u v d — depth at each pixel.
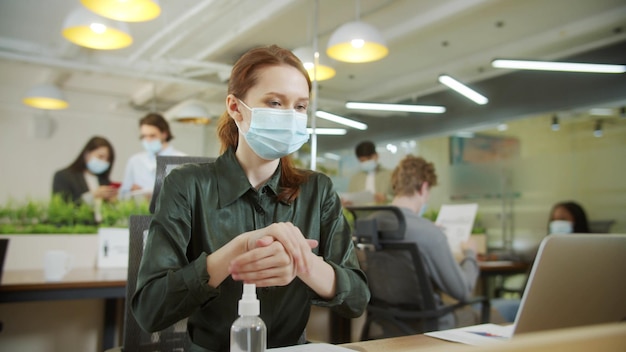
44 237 2.39
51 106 4.10
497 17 3.10
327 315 2.54
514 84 3.52
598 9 3.06
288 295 0.89
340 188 2.91
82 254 2.46
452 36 3.25
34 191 4.13
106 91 4.35
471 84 3.43
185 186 0.88
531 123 5.41
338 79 2.98
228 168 0.93
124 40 2.86
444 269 1.86
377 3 2.94
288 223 0.75
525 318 0.69
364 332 2.00
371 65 3.08
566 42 3.31
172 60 3.58
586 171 4.54
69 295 1.89
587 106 3.43
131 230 1.02
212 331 0.85
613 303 0.74
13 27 3.40
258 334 0.66
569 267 0.70
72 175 4.19
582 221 3.58
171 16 3.13
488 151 4.64
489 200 3.71
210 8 2.96
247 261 0.69
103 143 4.31
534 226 3.77
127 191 3.43
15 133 4.14
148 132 3.53
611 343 0.30
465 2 2.94
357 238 1.95
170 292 0.74
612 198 4.62
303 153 2.34
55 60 3.63
